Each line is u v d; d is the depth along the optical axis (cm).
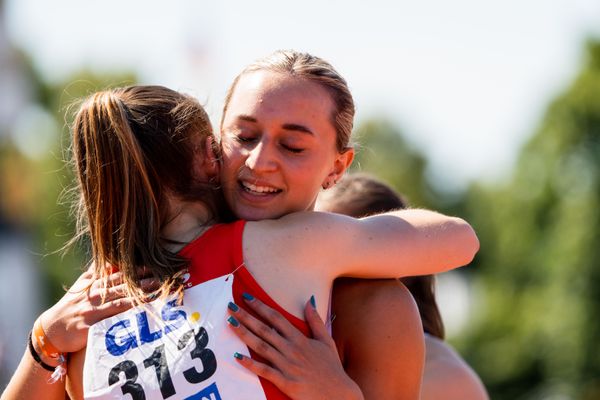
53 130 8681
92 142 700
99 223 698
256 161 705
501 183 8331
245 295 663
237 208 727
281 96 707
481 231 9088
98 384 650
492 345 7619
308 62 726
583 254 7012
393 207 989
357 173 1038
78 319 684
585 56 7856
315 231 695
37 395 696
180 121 715
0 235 6694
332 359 664
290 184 713
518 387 7419
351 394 659
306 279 682
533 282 7662
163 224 702
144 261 680
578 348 6925
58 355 692
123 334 660
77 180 730
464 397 908
